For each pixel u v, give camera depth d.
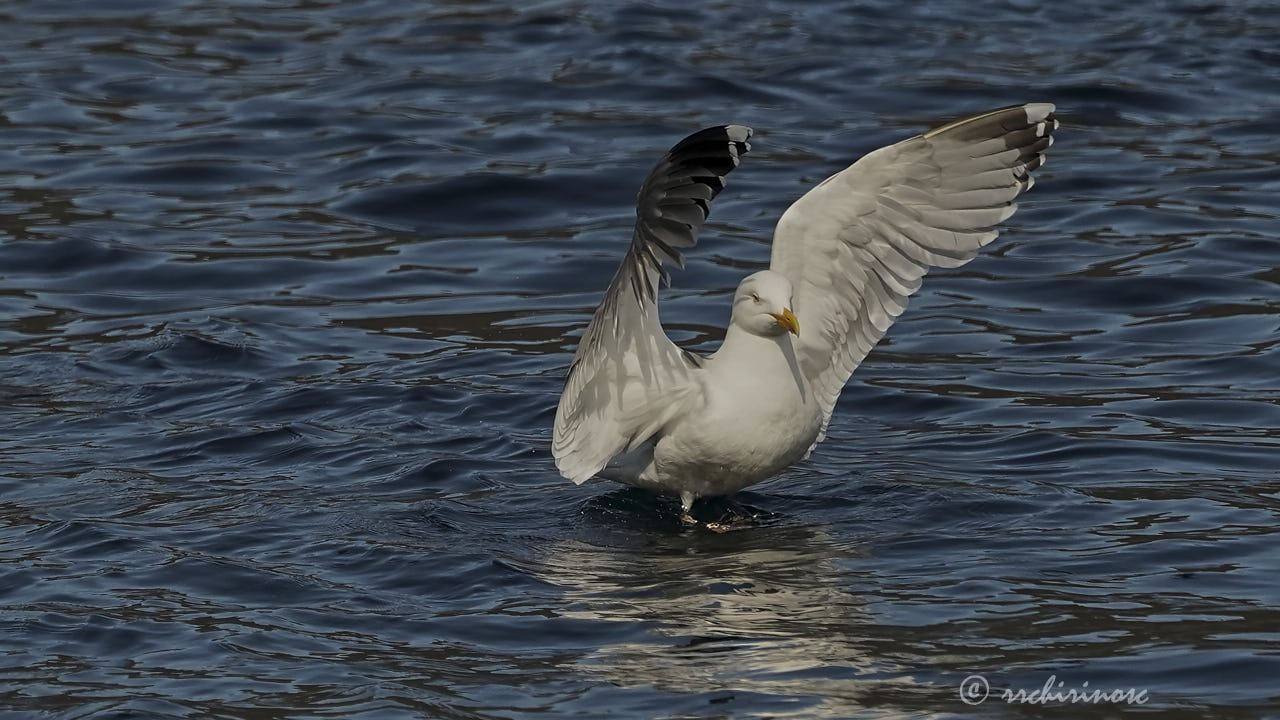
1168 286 17.05
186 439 13.36
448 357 15.45
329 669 9.19
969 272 17.84
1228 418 13.66
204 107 22.95
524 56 24.92
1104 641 9.38
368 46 25.53
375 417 13.91
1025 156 11.44
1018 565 10.62
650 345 11.34
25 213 19.28
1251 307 16.39
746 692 8.81
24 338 15.97
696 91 23.27
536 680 9.02
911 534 11.34
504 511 11.95
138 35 26.28
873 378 14.97
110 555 10.94
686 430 11.50
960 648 9.34
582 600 10.20
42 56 25.11
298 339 15.97
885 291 11.96
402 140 21.58
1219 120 22.14
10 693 8.91
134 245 18.47
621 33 25.67
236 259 18.14
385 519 11.61
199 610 10.05
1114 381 14.66
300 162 21.12
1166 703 8.58
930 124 21.78
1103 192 19.89
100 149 21.42
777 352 11.47
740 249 18.39
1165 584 10.21
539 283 17.61
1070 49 24.95
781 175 20.28
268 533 11.32
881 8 27.12
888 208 11.64
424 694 8.85
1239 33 25.48
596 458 11.78
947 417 13.95
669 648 9.44
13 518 11.68
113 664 9.29
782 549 11.14
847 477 12.55
